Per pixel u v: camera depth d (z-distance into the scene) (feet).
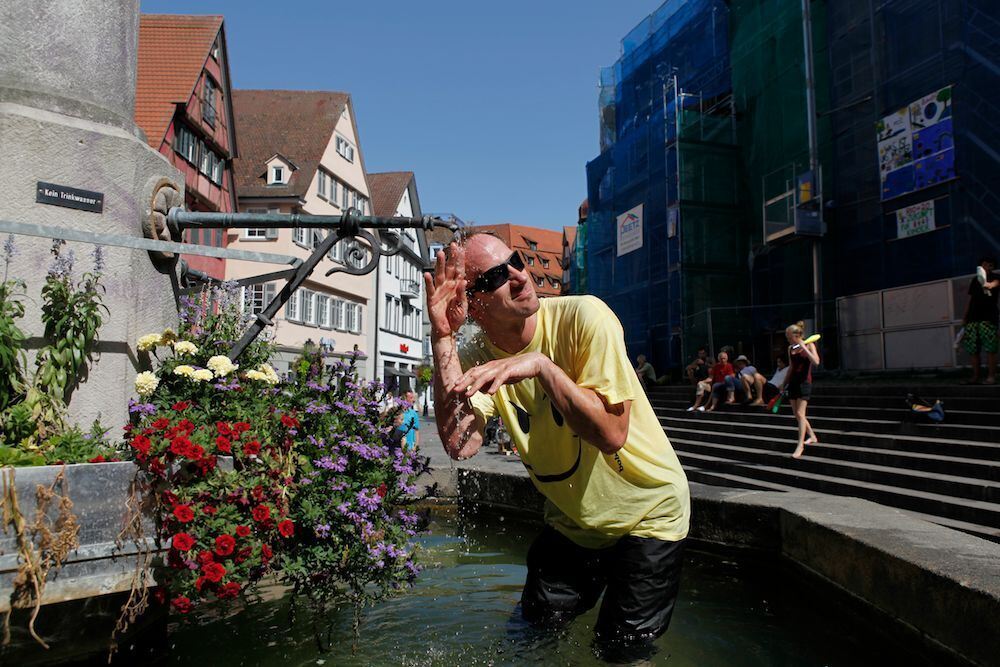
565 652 9.11
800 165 64.80
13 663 7.51
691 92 84.79
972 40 48.29
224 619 10.93
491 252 8.01
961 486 20.48
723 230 75.77
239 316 14.44
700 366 60.39
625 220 93.71
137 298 11.22
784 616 12.50
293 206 108.68
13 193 9.95
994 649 8.96
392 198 165.89
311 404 10.74
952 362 46.21
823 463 27.04
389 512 11.09
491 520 23.49
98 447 9.15
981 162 47.70
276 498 9.29
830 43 61.82
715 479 29.81
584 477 8.90
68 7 11.18
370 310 141.90
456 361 8.23
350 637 10.12
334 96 126.62
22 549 7.31
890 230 55.26
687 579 15.84
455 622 10.91
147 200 11.52
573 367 8.30
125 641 8.45
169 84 82.84
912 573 10.93
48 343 10.00
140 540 8.11
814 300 60.23
